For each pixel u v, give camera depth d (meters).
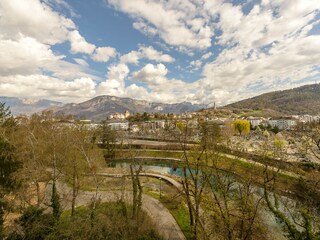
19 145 27.97
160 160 78.06
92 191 42.81
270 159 19.78
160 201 40.62
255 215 16.59
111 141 82.25
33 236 18.17
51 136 32.75
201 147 24.47
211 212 21.02
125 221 23.69
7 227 18.77
